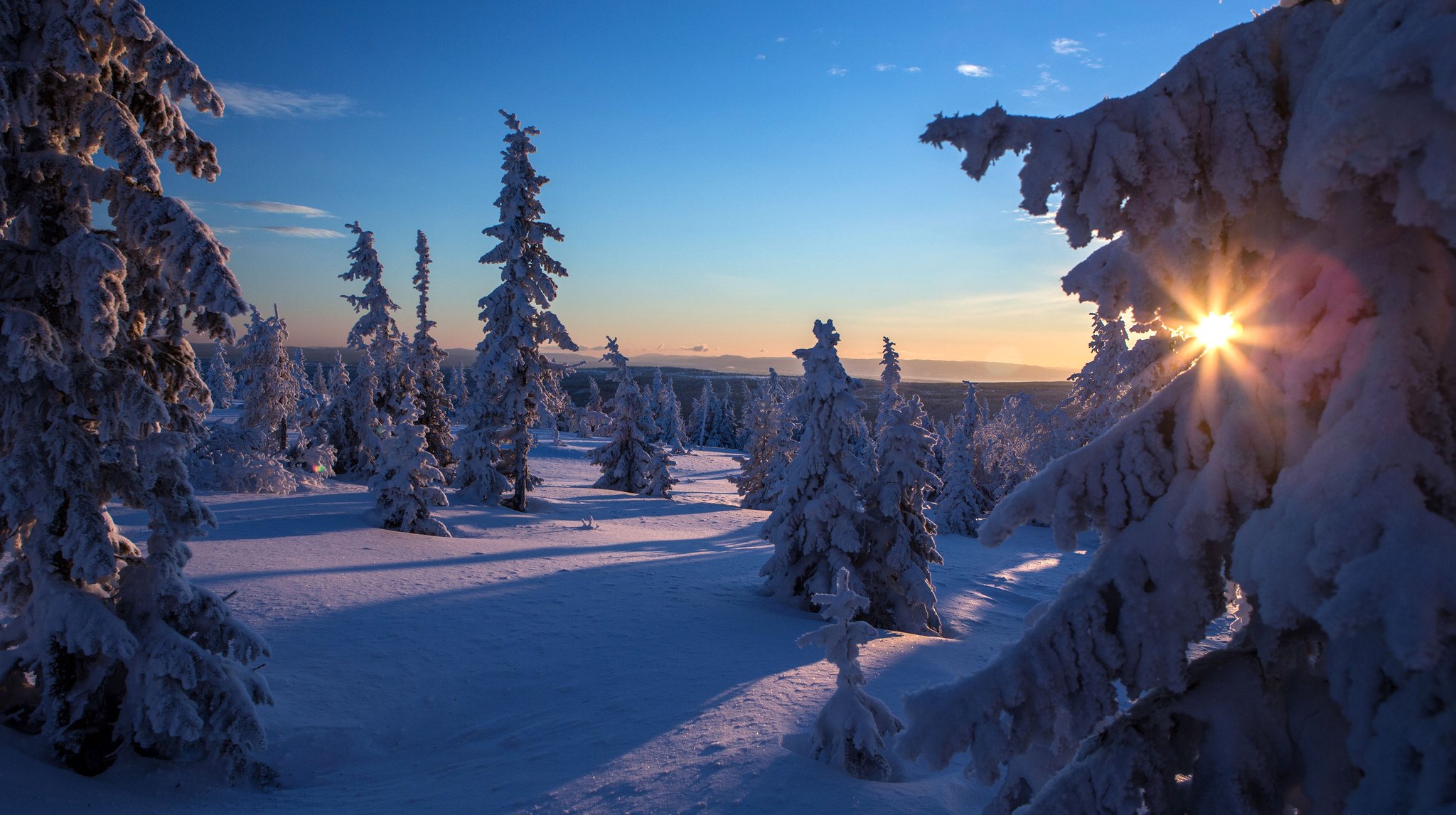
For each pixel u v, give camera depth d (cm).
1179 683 254
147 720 732
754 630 1481
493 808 641
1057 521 283
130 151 698
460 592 1633
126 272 738
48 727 710
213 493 2891
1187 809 263
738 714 855
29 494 713
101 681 737
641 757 728
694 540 2852
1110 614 275
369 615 1404
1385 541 177
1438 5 173
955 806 590
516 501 3328
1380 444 192
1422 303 207
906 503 1755
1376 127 170
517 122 3209
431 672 1153
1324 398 225
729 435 12188
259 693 816
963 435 4103
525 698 1067
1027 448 3969
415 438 2447
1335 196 228
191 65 715
